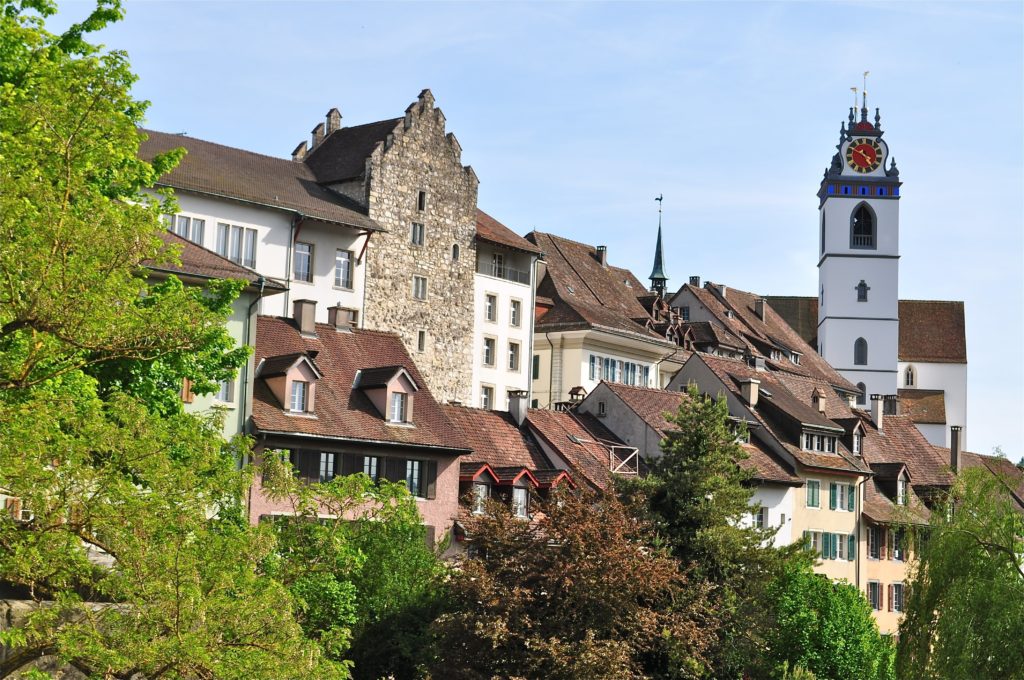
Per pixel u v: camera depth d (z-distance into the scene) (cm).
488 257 7919
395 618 4009
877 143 13562
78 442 2091
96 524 2088
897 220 13488
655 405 6556
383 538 4119
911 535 4331
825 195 13625
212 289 3062
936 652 3831
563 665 3900
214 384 3025
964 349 14638
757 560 4841
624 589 4156
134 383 2852
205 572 2155
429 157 7406
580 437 6062
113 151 2248
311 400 4753
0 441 2009
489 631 3894
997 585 3812
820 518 6981
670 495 4859
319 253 6769
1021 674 3666
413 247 7275
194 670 2062
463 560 4153
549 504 4369
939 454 8794
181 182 6109
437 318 7400
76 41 2844
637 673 4241
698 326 10006
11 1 2752
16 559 2033
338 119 7694
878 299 13462
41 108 2161
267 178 6775
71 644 2016
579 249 9581
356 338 5338
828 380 11875
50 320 2028
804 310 14700
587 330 8269
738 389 7194
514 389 8044
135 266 2216
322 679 2181
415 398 5225
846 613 4859
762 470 6525
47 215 2027
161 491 2148
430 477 5047
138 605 2072
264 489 2484
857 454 7619
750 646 4584
